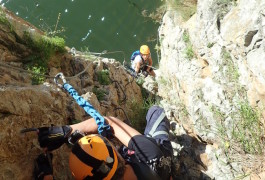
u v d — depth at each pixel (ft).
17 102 9.38
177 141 13.58
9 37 11.15
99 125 9.52
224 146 11.75
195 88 13.25
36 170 9.14
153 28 28.17
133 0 29.32
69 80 12.89
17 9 28.96
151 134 10.25
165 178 9.11
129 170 8.75
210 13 13.03
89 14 29.19
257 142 10.98
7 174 8.68
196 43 13.78
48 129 9.18
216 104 12.18
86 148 8.16
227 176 11.48
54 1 29.45
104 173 8.14
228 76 12.01
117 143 11.90
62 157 10.27
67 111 11.25
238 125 11.46
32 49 11.78
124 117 14.21
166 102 15.72
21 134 9.24
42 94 10.32
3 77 10.17
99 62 14.94
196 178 12.27
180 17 17.74
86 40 28.35
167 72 17.06
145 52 21.09
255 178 10.69
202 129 12.53
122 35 28.43
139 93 17.17
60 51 12.91
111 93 14.02
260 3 10.97
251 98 11.10
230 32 11.89
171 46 16.33
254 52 10.60
